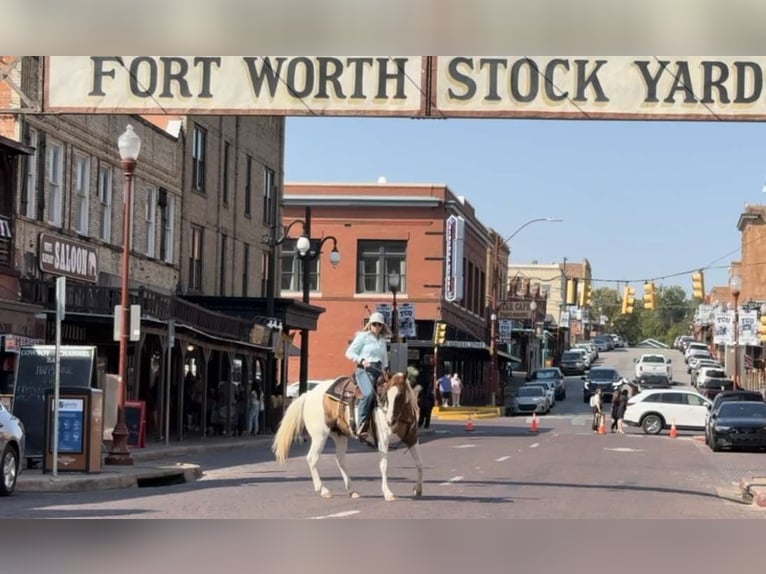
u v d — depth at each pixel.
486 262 88.06
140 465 24.42
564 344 147.62
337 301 67.62
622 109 20.36
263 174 53.34
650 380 83.69
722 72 20.23
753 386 89.19
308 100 20.98
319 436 17.98
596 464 28.64
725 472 27.53
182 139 43.41
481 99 20.69
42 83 21.77
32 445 21.95
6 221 29.72
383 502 17.09
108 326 31.97
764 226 96.12
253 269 52.12
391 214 67.69
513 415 67.25
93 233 36.03
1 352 26.83
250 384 40.91
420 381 62.69
